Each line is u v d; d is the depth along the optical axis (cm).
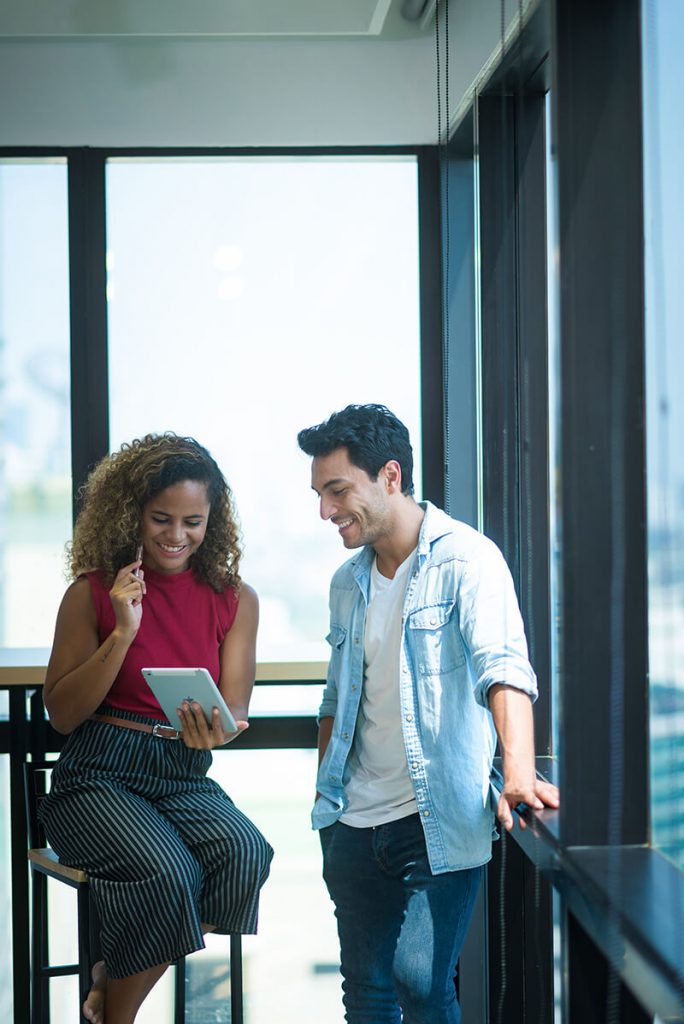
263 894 323
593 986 171
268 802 322
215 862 248
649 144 167
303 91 340
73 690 247
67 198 343
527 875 267
